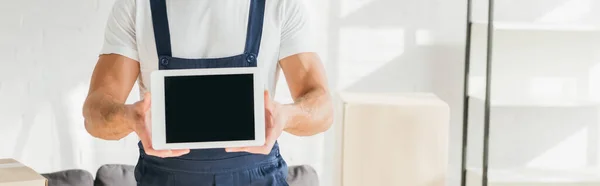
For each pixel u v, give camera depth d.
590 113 3.01
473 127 2.95
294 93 1.56
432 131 2.50
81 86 2.74
